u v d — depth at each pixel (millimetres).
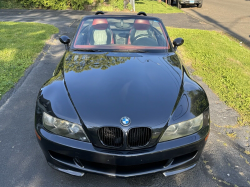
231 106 3932
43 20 11578
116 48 3184
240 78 5086
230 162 2646
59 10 15844
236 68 5719
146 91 2219
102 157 1932
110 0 16562
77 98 2119
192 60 6199
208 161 2652
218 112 3744
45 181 2311
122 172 2033
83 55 2988
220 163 2627
